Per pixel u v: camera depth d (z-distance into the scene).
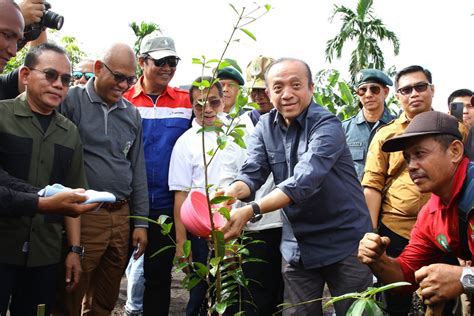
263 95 4.10
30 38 3.14
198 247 3.77
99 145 3.25
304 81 2.86
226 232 2.36
